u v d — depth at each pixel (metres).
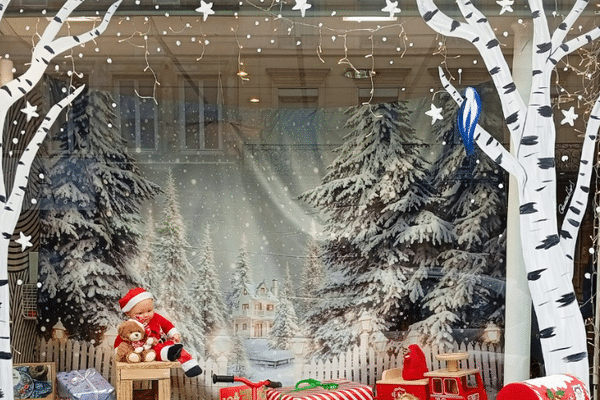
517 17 3.48
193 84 3.69
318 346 3.75
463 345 3.67
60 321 3.71
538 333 3.55
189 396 3.74
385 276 3.73
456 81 3.61
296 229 3.75
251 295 3.76
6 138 3.59
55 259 3.72
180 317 3.75
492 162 3.65
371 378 3.73
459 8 3.48
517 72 3.50
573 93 3.49
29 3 3.54
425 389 3.47
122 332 3.33
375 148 3.71
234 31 3.60
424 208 3.71
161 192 3.75
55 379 3.63
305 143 3.72
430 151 3.69
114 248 3.75
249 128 3.72
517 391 2.95
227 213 3.76
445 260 3.69
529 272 3.45
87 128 3.71
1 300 3.49
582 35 3.42
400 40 3.58
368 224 3.73
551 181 3.43
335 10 3.55
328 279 3.75
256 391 3.30
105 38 3.62
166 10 3.58
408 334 3.72
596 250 3.50
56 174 3.71
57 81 3.66
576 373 3.40
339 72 3.65
